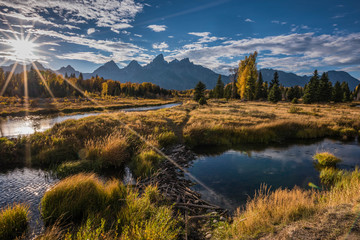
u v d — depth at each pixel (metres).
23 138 11.63
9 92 82.00
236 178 8.62
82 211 5.19
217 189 7.57
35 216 5.18
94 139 12.27
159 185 7.43
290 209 4.31
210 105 45.53
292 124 18.73
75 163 9.02
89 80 136.62
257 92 71.06
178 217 5.28
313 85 61.72
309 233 3.30
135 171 8.75
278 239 3.30
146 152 10.63
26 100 59.94
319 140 16.20
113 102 69.81
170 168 9.45
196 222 5.32
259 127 16.61
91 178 6.29
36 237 4.16
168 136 14.11
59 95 90.06
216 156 11.89
